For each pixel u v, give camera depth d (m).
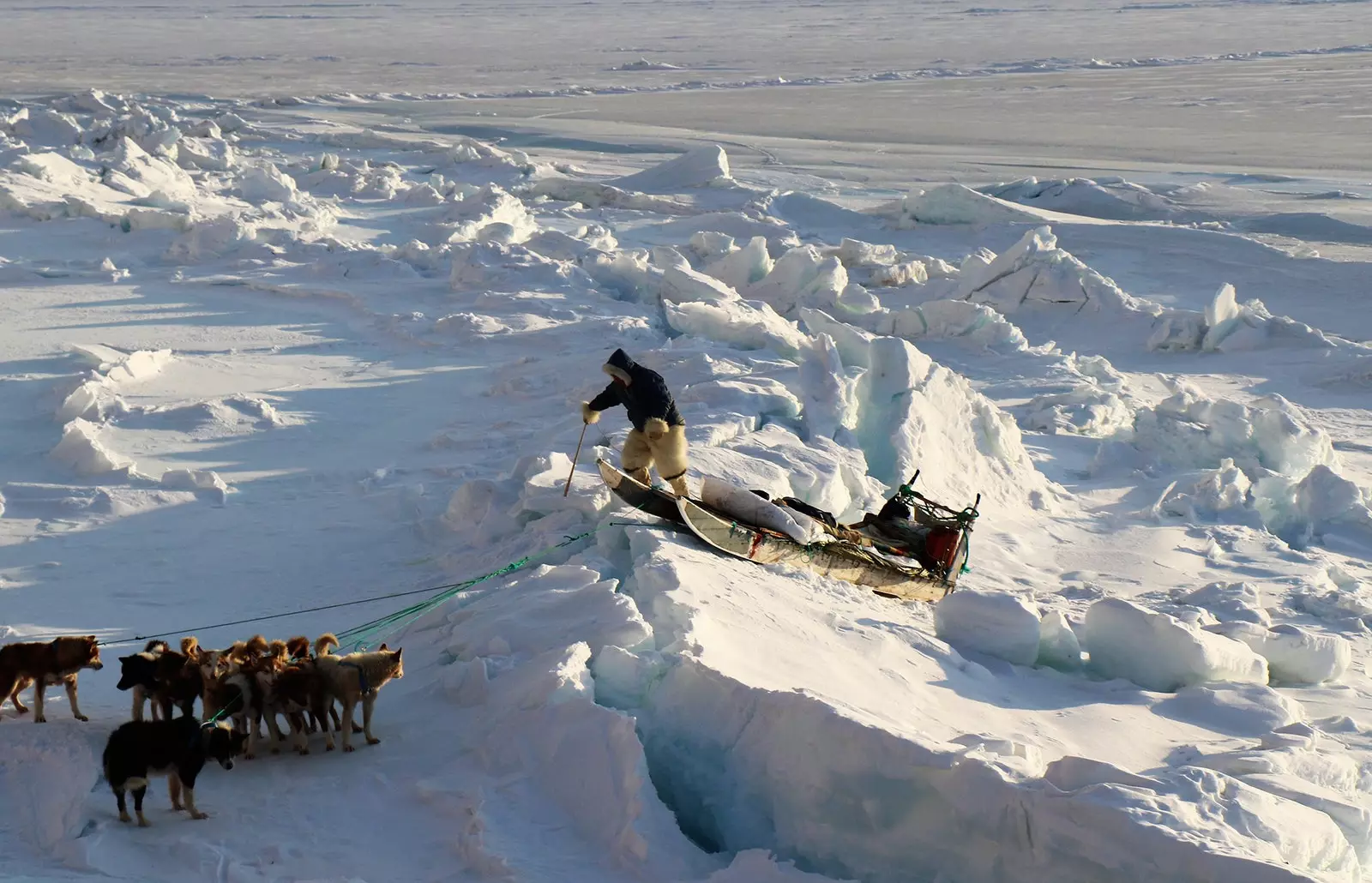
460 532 12.66
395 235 40.34
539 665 7.24
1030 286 34.03
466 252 30.31
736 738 6.64
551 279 28.94
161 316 25.67
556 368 20.23
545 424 17.28
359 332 24.83
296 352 22.81
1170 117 99.12
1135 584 13.91
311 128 85.88
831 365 16.25
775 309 31.11
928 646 9.19
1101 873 5.30
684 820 6.79
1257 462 19.53
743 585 9.12
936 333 29.12
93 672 9.09
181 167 56.66
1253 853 5.20
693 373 18.42
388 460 15.98
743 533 10.14
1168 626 9.69
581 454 13.30
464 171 62.75
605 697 7.26
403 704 7.79
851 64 167.75
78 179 41.91
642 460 10.63
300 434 17.23
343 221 42.91
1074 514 17.14
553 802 6.36
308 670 7.11
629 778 6.17
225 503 14.16
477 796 6.30
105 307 26.34
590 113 106.50
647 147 81.31
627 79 147.75
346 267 30.38
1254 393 27.11
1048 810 5.47
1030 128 93.19
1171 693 9.66
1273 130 89.62
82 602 10.91
